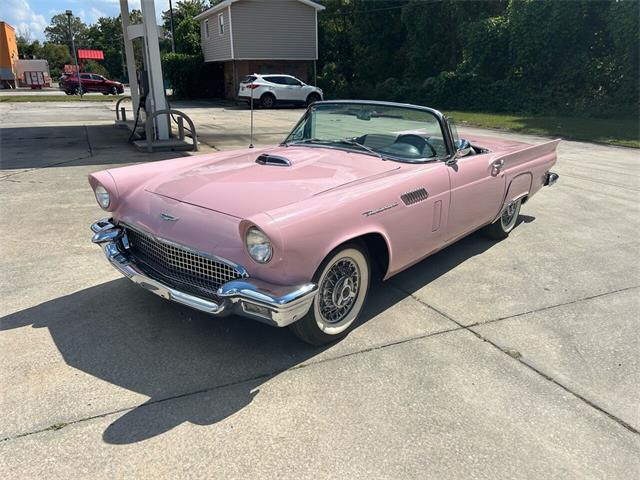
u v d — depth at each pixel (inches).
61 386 105.3
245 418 97.3
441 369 115.0
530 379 112.2
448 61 1098.7
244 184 126.4
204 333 128.3
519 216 244.5
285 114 794.8
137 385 106.6
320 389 106.7
